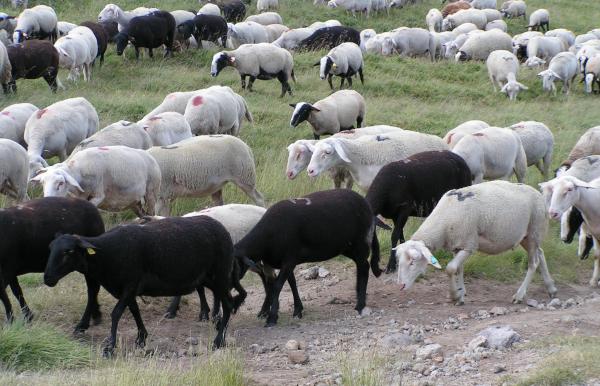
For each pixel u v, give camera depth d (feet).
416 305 40.81
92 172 44.42
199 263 34.14
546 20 139.95
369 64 99.04
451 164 45.52
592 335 33.32
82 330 35.76
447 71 100.12
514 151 55.26
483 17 135.33
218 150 49.62
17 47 75.10
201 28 100.89
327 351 34.32
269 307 39.47
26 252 35.29
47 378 28.89
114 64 92.68
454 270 39.55
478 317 38.58
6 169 46.70
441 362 31.55
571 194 42.68
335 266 46.93
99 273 32.68
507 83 91.76
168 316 38.91
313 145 53.21
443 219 39.58
